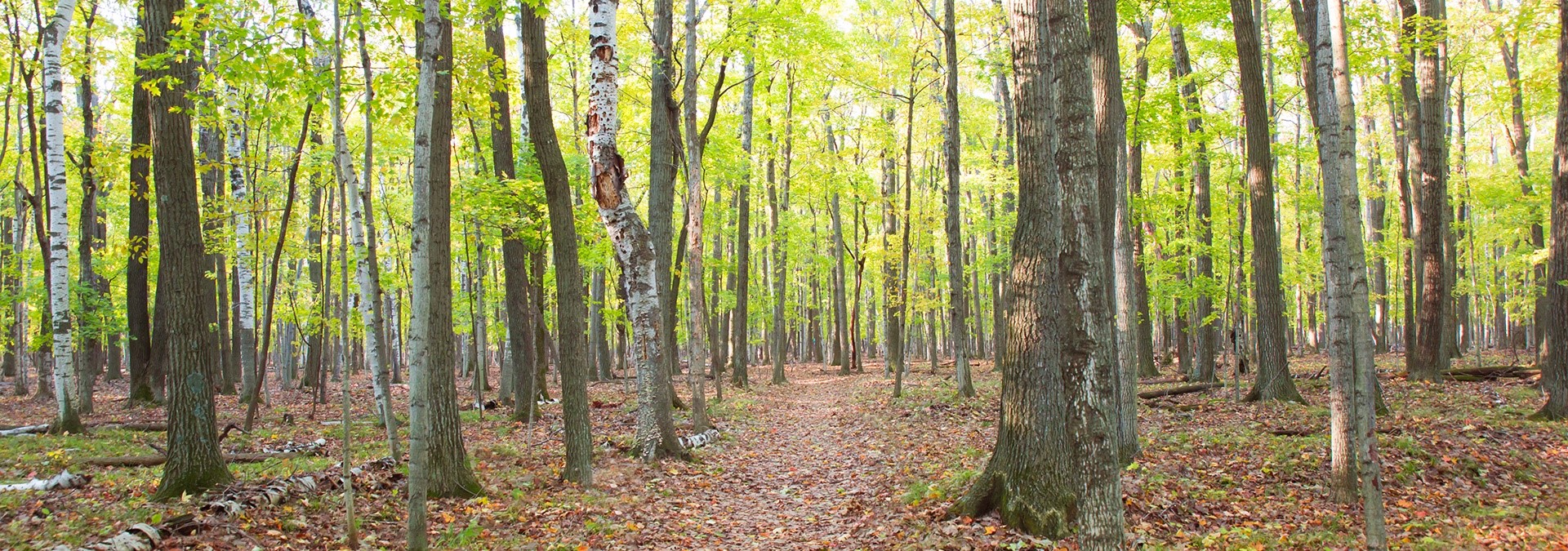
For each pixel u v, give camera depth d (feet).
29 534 18.61
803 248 107.86
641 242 34.37
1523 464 28.53
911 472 32.01
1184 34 57.93
